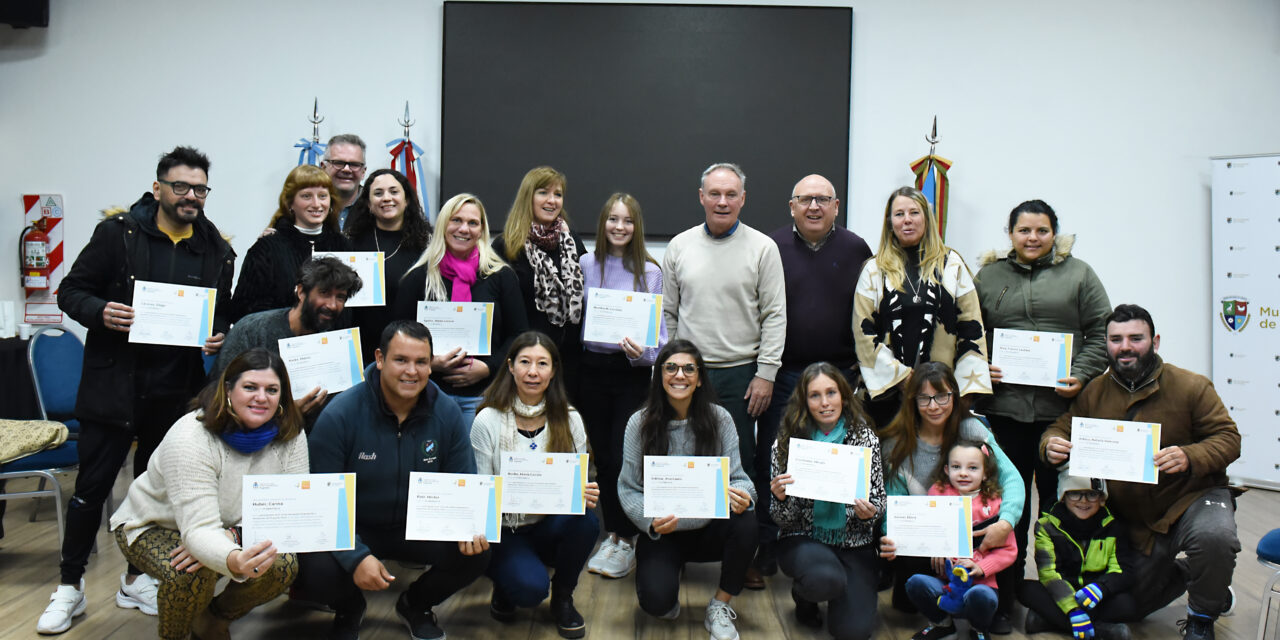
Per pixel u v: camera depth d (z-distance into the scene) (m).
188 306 2.93
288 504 2.37
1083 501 2.88
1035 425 3.19
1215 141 5.19
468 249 3.17
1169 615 3.07
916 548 2.69
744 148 5.28
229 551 2.24
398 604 2.80
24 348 4.75
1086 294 3.22
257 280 3.12
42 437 3.21
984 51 5.25
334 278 2.73
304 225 3.24
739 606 3.06
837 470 2.73
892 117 5.29
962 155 5.29
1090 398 3.04
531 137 5.30
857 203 5.32
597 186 5.32
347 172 4.35
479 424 2.85
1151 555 2.85
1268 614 2.78
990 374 3.15
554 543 2.85
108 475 2.87
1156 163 5.23
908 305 3.12
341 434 2.61
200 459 2.35
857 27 5.28
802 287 3.37
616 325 3.21
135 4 5.32
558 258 3.42
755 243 3.32
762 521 3.38
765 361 3.26
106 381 2.86
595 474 3.21
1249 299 4.97
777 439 2.96
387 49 5.33
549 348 2.82
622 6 5.26
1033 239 3.23
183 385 3.03
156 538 2.43
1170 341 5.26
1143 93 5.22
